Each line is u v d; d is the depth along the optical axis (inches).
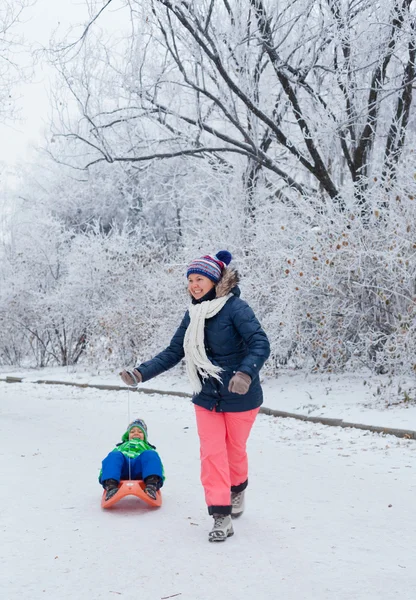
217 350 190.5
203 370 189.6
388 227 456.8
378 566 161.0
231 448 196.9
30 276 836.6
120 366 694.5
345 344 490.6
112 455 222.2
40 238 837.2
